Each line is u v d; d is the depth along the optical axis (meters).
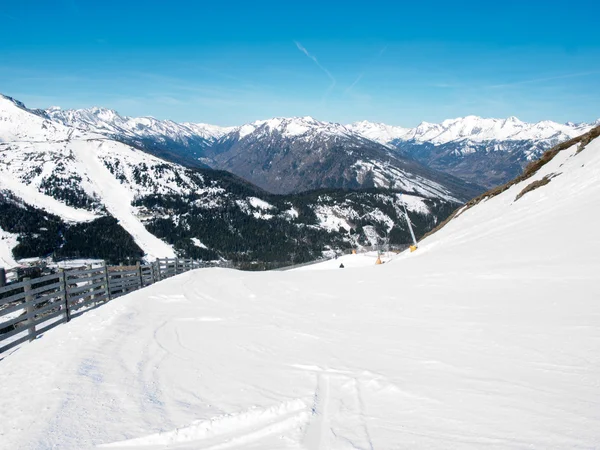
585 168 18.55
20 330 9.99
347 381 5.70
